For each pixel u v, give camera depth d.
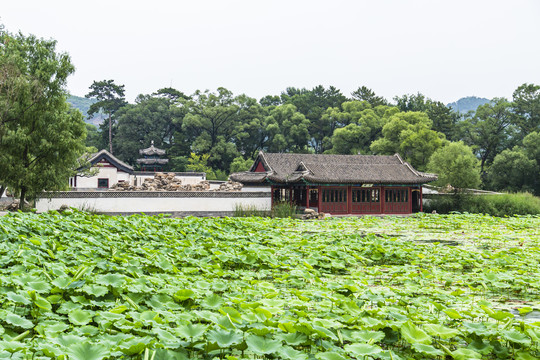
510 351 6.67
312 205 42.28
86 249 13.08
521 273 13.38
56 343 5.61
